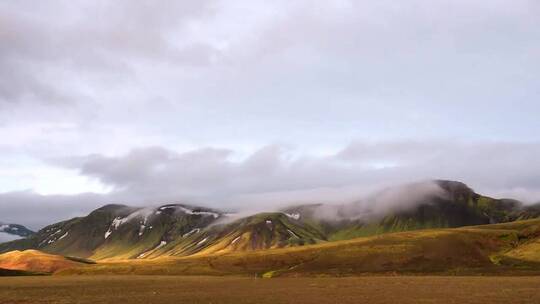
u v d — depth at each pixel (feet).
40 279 642.22
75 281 572.92
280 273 652.89
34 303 311.27
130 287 450.30
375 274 593.42
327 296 325.42
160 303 300.40
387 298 306.55
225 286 444.96
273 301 301.43
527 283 407.03
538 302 271.28
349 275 597.11
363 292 349.00
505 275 537.24
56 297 350.84
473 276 535.60
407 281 456.86
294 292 361.51
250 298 322.75
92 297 347.77
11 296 363.15
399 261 654.94
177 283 508.12
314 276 605.73
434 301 285.84
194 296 344.28
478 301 280.92
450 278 495.82
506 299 288.10
